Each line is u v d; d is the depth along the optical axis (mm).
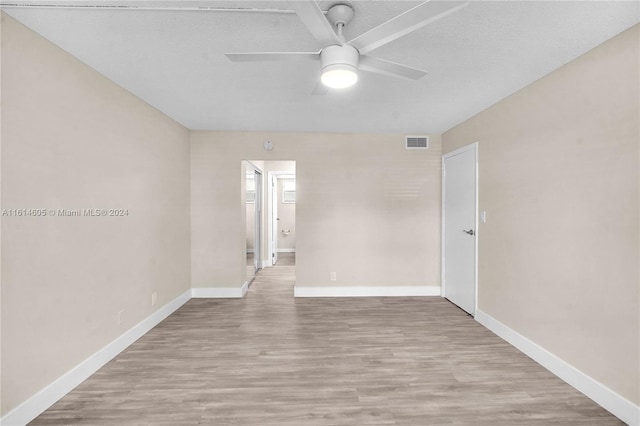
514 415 1891
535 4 1604
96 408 1949
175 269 3766
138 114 2951
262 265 6453
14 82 1749
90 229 2318
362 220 4340
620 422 1829
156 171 3297
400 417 1872
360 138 4312
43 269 1923
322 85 2070
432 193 4379
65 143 2088
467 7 1627
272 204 6938
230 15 1714
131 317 2852
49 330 1966
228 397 2066
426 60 2229
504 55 2148
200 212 4234
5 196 1706
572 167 2195
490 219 3168
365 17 1722
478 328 3211
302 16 1351
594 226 2027
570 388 2158
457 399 2043
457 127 3893
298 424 1813
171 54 2150
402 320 3441
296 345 2830
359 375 2328
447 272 4195
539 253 2506
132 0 1598
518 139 2752
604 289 1962
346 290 4348
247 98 2990
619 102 1867
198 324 3320
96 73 2381
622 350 1854
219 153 4223
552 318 2373
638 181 1770
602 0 1565
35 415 1855
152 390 2139
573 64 2193
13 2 1578
